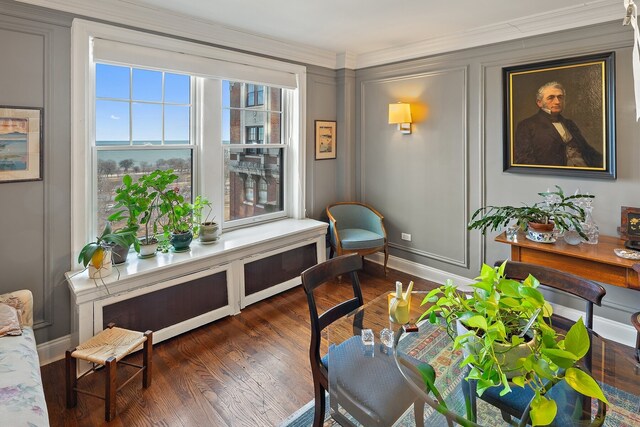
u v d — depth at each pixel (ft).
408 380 4.68
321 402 5.74
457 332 4.40
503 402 4.41
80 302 7.47
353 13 9.53
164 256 9.26
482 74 10.98
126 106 9.36
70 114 8.11
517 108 10.25
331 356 5.44
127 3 8.59
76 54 8.02
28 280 7.83
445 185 12.22
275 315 10.37
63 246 8.21
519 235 9.45
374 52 13.34
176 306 9.08
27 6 7.43
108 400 6.30
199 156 10.86
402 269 13.78
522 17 9.71
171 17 9.39
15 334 6.12
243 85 11.89
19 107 7.45
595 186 9.21
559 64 9.39
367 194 14.60
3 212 7.46
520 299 3.97
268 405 6.78
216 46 10.59
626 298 8.95
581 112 9.17
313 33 11.14
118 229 9.34
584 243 8.55
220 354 8.42
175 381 7.43
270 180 13.02
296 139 13.14
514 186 10.63
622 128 8.70
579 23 9.07
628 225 8.17
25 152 7.59
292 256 12.00
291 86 12.60
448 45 11.48
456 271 12.26
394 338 5.49
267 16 9.71
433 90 12.21
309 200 13.84
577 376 3.46
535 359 3.56
